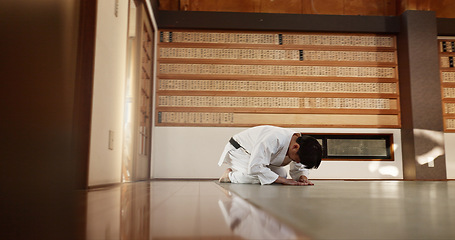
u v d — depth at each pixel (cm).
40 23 163
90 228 51
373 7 604
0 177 132
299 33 575
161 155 542
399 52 580
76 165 196
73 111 201
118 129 288
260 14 562
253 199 113
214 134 550
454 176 574
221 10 586
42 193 138
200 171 542
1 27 133
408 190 184
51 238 44
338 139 564
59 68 183
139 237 43
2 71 133
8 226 55
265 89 564
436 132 546
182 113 551
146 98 488
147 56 491
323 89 570
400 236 49
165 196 127
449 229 55
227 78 560
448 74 596
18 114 144
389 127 568
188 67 560
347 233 50
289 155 243
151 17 499
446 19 583
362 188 201
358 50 579
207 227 52
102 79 232
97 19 217
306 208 86
